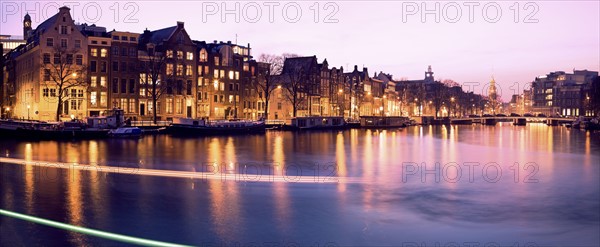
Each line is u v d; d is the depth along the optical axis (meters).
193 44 112.12
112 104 98.94
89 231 24.64
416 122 181.50
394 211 29.42
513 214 29.17
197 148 65.12
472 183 38.72
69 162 47.78
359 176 41.81
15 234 24.00
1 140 70.81
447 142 86.69
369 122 147.12
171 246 22.83
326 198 32.44
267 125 113.69
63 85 93.19
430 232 25.58
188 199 31.42
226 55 121.06
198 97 114.25
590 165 50.97
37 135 72.81
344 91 168.12
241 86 125.25
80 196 31.77
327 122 130.75
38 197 31.34
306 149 67.06
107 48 98.31
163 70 105.69
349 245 23.48
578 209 30.42
